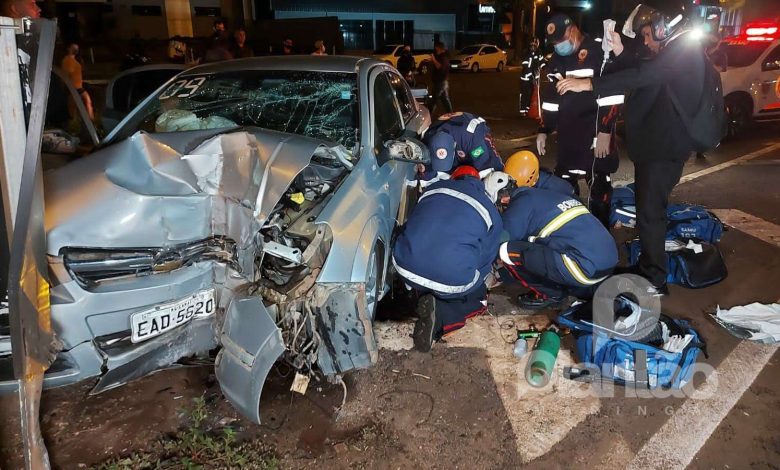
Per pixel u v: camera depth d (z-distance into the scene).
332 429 2.67
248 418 2.54
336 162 3.18
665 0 3.32
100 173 2.42
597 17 31.12
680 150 3.45
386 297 3.90
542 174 4.22
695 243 4.20
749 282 4.17
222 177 2.53
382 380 3.02
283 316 2.64
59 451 2.49
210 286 2.62
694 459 2.52
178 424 2.67
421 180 4.18
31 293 1.85
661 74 3.31
